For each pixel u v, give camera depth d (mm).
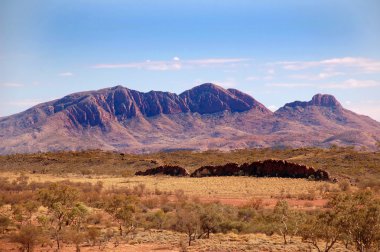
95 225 62281
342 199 35312
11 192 97188
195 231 52188
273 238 50344
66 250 46188
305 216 51094
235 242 48250
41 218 57312
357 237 33812
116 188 107188
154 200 81625
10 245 47719
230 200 87938
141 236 54281
